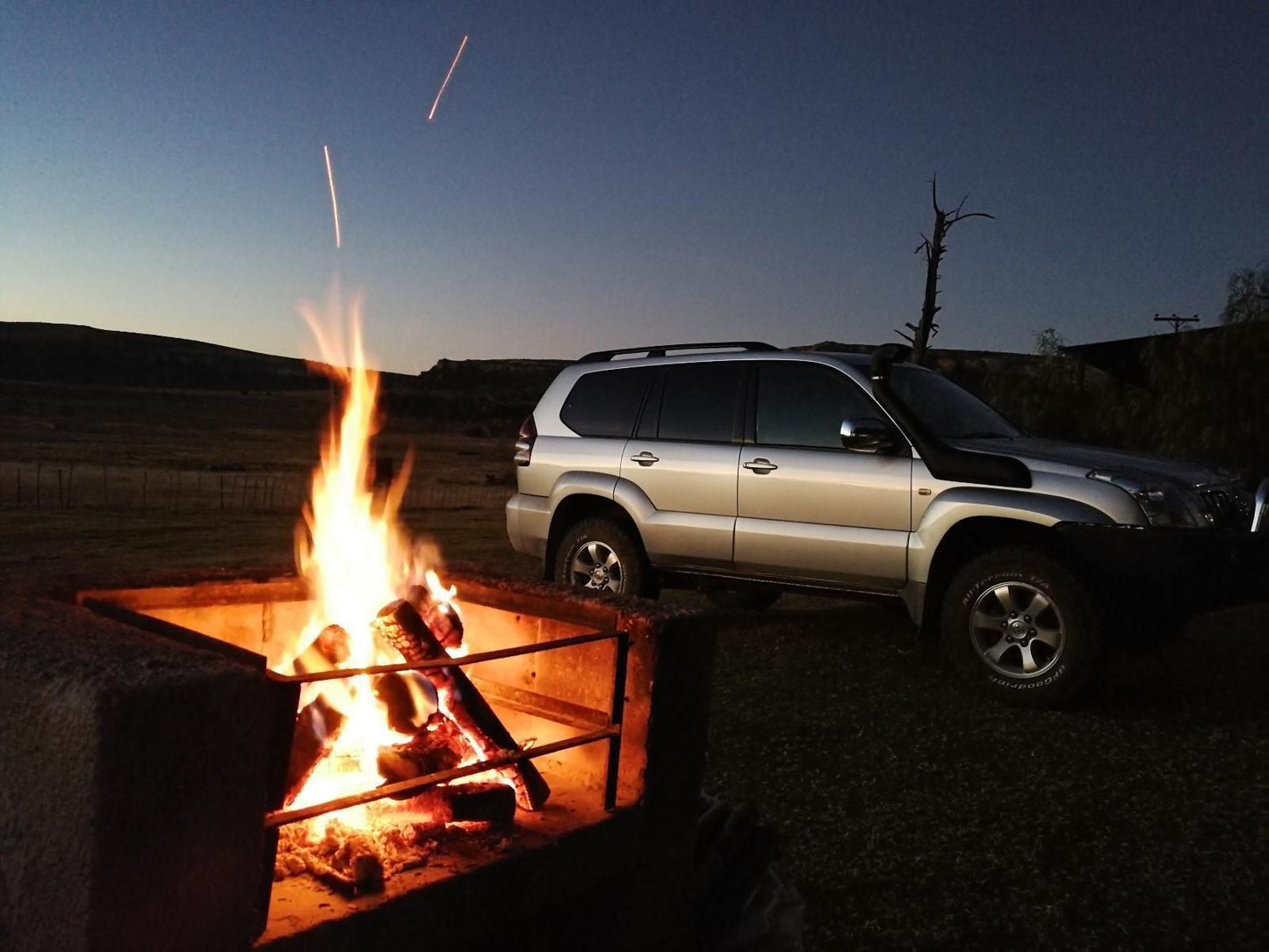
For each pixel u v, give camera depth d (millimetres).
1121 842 3512
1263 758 4281
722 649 6195
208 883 1488
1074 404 15578
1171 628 5184
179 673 1467
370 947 1715
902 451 5492
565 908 2191
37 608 1869
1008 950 2873
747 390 6141
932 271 13992
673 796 2414
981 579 5152
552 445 6852
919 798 3934
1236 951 2832
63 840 1401
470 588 2811
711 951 2545
